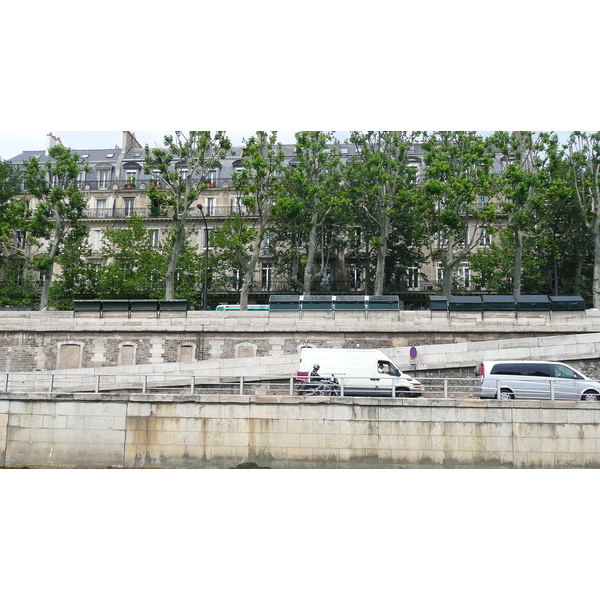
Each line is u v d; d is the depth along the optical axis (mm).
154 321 31906
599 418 18672
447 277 38875
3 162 50969
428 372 24891
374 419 18969
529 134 39062
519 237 40062
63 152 42656
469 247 39000
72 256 50844
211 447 19047
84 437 19375
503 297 30969
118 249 54438
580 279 47656
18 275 53094
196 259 51719
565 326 29875
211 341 31578
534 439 18672
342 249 51312
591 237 46250
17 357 32000
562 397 20766
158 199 39000
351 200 44406
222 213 56219
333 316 31688
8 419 19656
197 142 39812
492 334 30172
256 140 48281
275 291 52688
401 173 43531
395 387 21016
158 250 54125
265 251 54344
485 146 39438
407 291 52406
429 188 38219
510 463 18562
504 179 38344
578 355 24922
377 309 31656
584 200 42344
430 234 41250
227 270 54375
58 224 42156
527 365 21203
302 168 43562
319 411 19078
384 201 41719
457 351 25344
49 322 32188
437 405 18969
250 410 19188
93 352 31906
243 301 38406
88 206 59219
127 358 31734
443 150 40906
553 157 37750
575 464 18484
